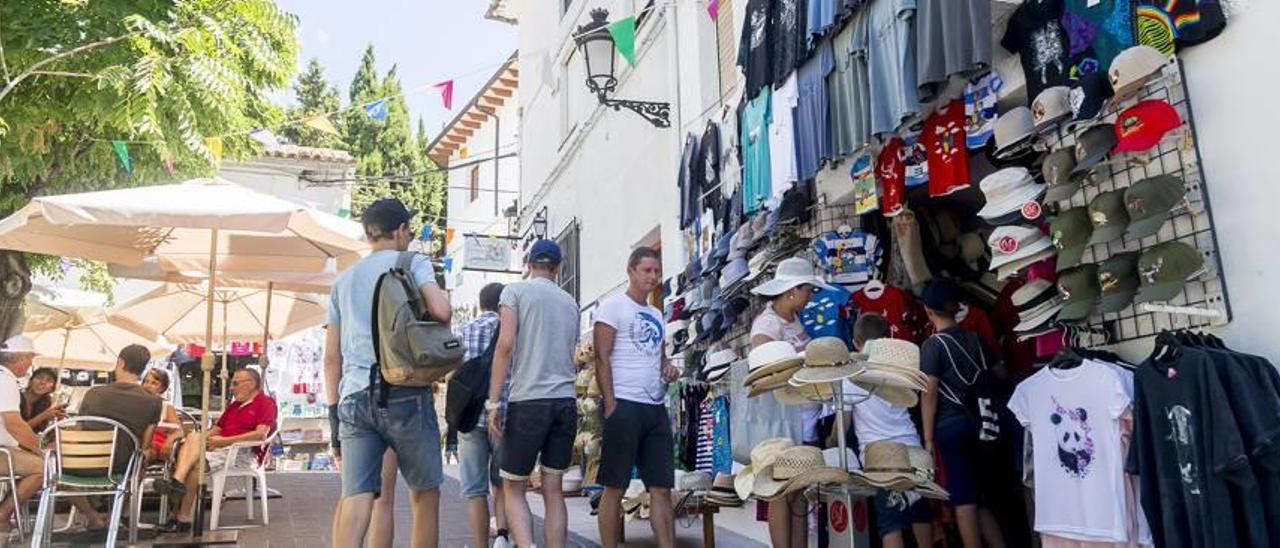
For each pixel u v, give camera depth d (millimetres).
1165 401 3271
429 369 3744
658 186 8914
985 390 4473
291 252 7793
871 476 3957
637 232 9477
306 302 10398
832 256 5723
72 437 5500
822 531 4914
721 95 7723
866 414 4559
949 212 5812
